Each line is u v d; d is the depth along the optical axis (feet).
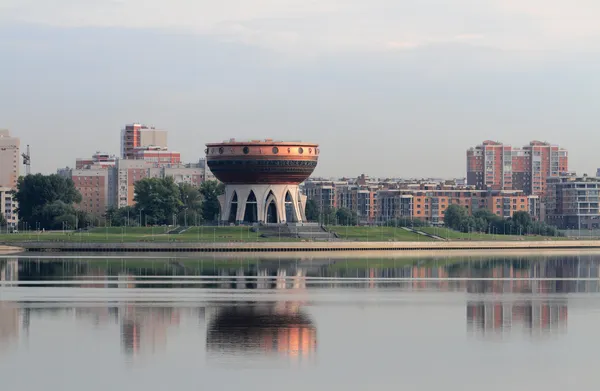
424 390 520.83
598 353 603.67
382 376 546.67
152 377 538.88
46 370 554.46
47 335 648.38
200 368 558.15
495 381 538.88
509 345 627.05
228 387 520.83
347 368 562.66
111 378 537.65
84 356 587.27
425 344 628.69
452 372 556.10
